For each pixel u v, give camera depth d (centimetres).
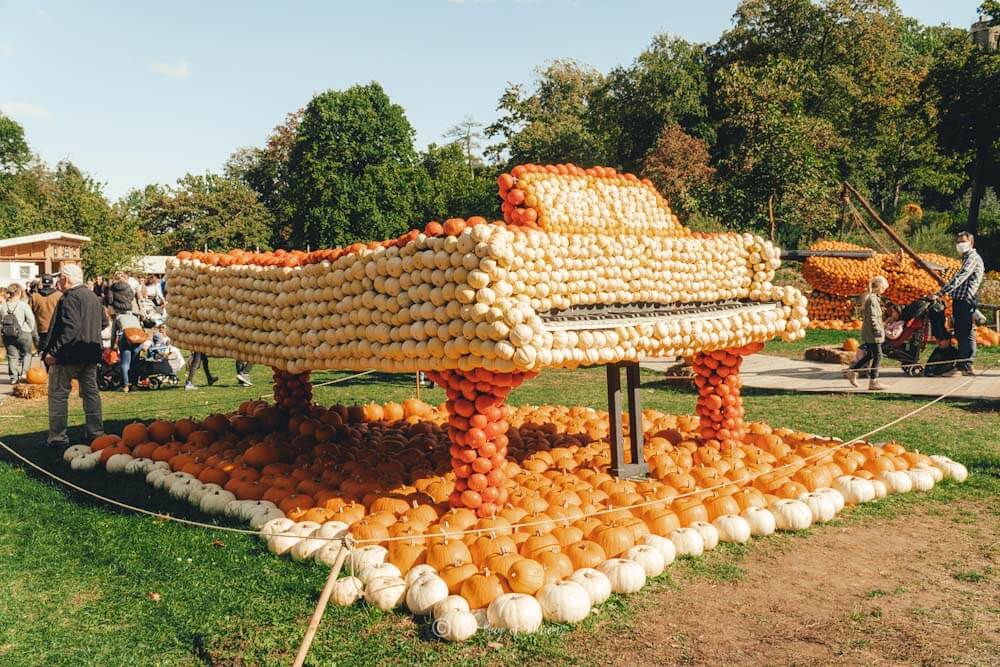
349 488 700
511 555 534
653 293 701
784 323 855
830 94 4662
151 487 800
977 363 1555
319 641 466
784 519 654
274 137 7431
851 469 768
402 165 6019
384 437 937
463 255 573
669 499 652
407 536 555
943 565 579
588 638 469
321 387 1509
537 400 1333
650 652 452
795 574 564
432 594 496
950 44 4862
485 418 627
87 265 3544
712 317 780
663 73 4672
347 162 5738
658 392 1387
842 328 2322
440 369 614
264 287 793
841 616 496
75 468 871
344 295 686
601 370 1703
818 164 3675
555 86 6575
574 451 855
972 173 4434
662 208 816
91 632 486
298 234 6191
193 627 488
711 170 3931
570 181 723
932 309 1448
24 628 491
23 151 8038
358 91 5816
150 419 1184
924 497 739
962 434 963
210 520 697
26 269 3050
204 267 905
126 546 626
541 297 598
